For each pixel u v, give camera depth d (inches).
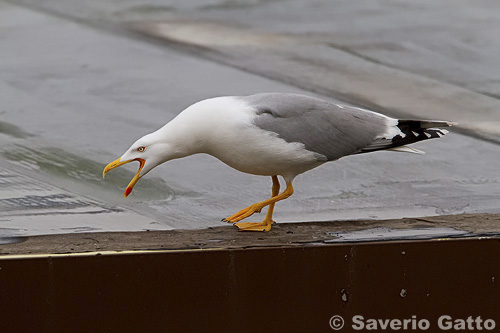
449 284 343.3
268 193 480.4
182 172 511.2
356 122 375.2
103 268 328.2
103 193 477.7
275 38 805.2
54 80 689.0
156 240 353.4
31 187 481.1
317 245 336.2
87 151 543.5
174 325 335.0
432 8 912.9
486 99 641.0
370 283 340.2
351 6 927.0
